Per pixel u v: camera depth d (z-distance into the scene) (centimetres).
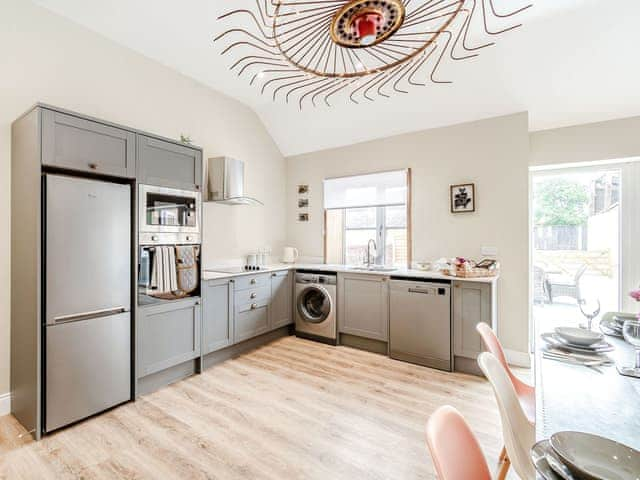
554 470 71
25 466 179
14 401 226
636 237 319
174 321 280
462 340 303
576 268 351
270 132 471
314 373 304
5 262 230
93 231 226
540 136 345
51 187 205
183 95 353
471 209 348
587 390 110
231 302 333
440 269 355
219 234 394
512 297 328
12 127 232
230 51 307
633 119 305
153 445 197
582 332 157
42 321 204
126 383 245
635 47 246
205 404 247
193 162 299
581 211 348
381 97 359
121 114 299
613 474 70
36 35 245
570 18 238
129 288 248
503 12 234
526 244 322
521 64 282
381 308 351
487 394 263
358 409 240
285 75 343
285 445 198
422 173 382
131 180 259
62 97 260
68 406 213
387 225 417
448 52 283
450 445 76
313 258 472
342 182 444
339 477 172
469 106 337
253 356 348
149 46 301
